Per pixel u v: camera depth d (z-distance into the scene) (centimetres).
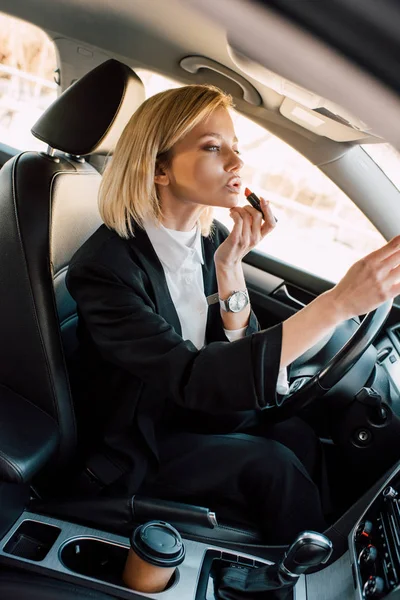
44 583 113
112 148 135
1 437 116
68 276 126
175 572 120
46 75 208
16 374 129
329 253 266
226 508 140
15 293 124
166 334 116
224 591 117
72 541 123
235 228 128
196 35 133
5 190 127
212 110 121
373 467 157
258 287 216
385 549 111
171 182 125
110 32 154
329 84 43
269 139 193
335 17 38
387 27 38
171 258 131
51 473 137
